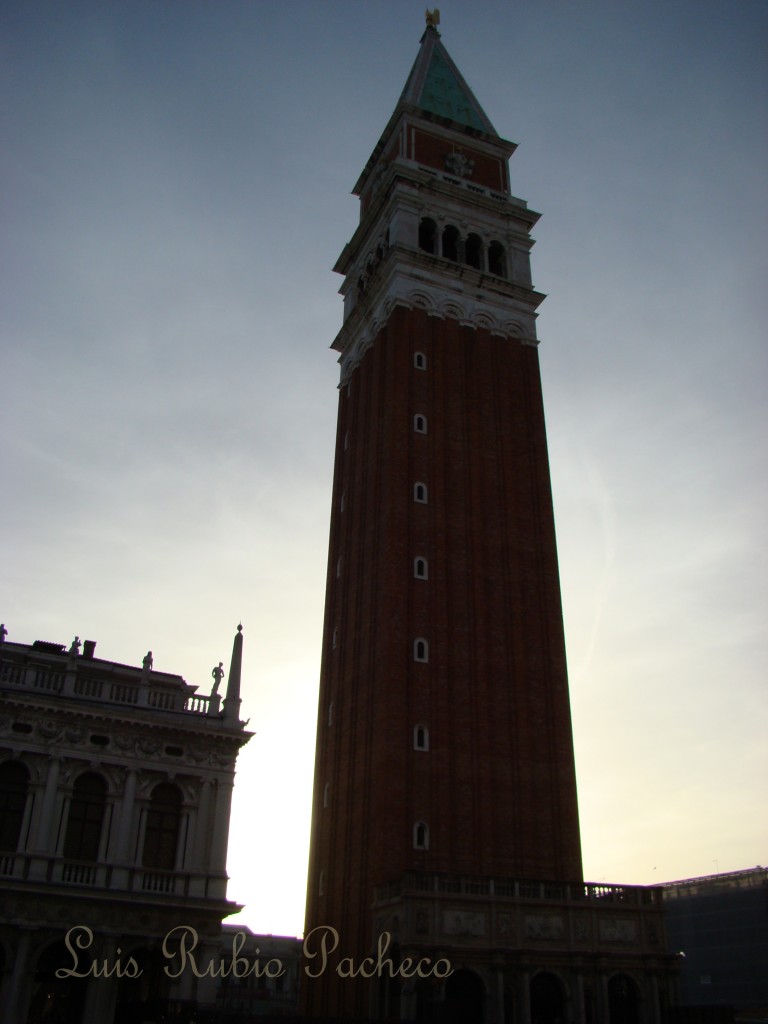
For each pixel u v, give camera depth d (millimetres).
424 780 56812
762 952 108625
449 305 76250
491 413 73500
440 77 93625
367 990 52125
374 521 68250
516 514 70000
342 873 59375
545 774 61125
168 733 48812
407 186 80625
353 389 80875
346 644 68312
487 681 62094
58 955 43656
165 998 44125
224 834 48344
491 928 49250
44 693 47281
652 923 53375
